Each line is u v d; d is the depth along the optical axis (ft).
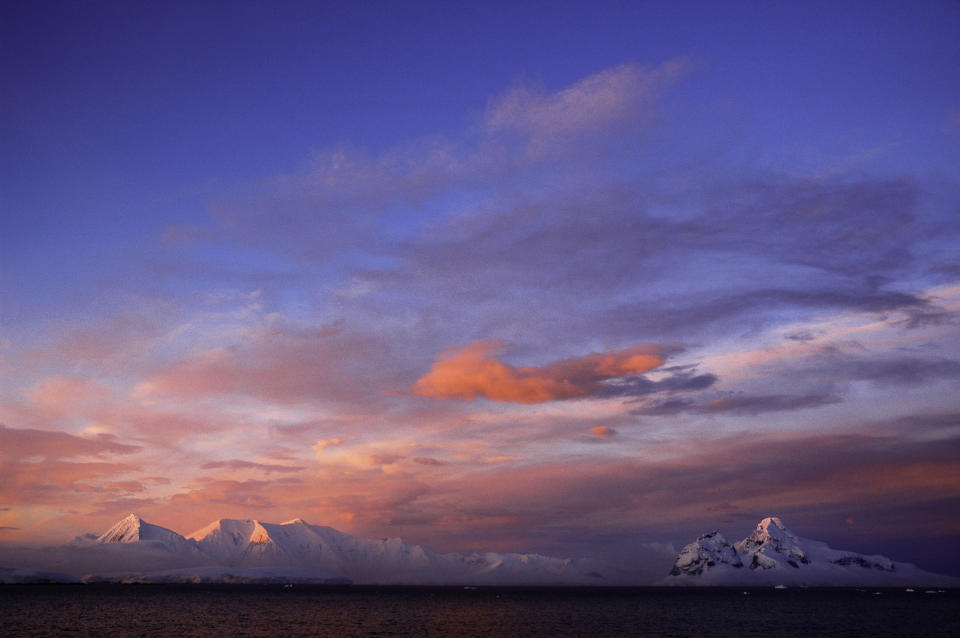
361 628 532.73
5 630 485.97
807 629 544.62
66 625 526.98
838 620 638.53
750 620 638.12
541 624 583.17
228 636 458.91
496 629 534.37
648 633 506.48
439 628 539.29
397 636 472.44
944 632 522.88
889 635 498.28
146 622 558.97
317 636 466.70
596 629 538.47
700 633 507.71
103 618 594.24
